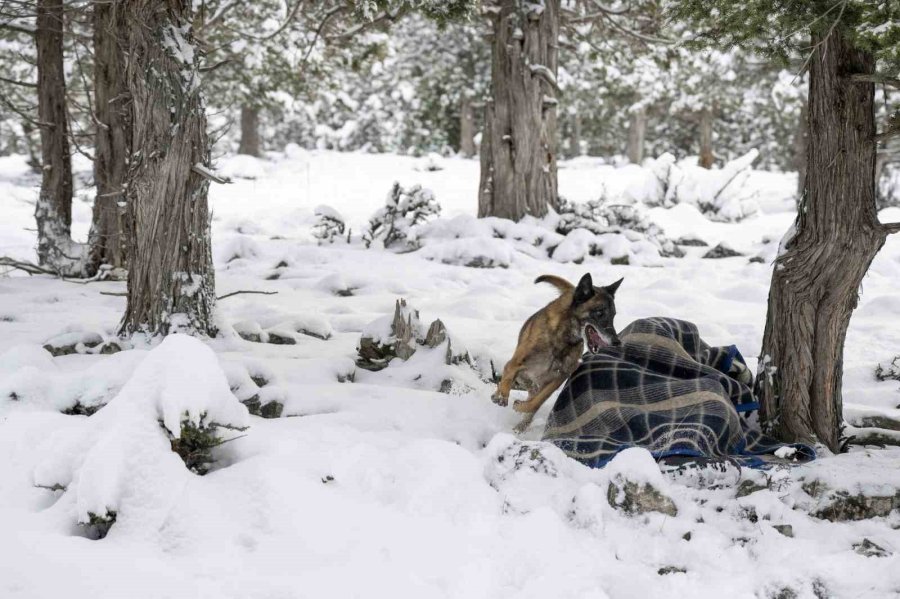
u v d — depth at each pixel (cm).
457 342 660
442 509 390
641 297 1105
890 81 443
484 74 3953
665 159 2444
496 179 1627
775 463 445
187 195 657
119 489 353
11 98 1902
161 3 632
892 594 321
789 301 512
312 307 1005
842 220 480
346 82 4234
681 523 378
